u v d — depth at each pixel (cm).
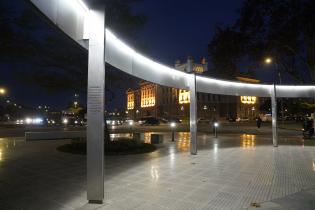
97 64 580
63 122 4781
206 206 538
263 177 771
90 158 570
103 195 567
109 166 943
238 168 900
